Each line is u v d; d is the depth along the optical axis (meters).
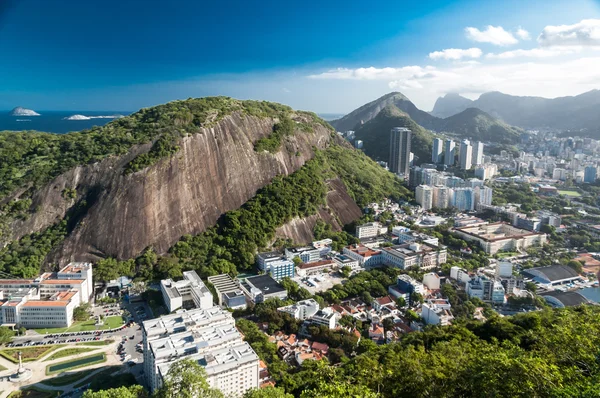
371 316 158.62
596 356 72.50
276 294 173.00
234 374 105.94
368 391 65.69
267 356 126.50
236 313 159.62
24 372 121.38
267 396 86.88
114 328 151.25
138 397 100.38
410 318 158.38
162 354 109.69
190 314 135.00
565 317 106.56
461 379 74.19
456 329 126.31
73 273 171.88
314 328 143.62
